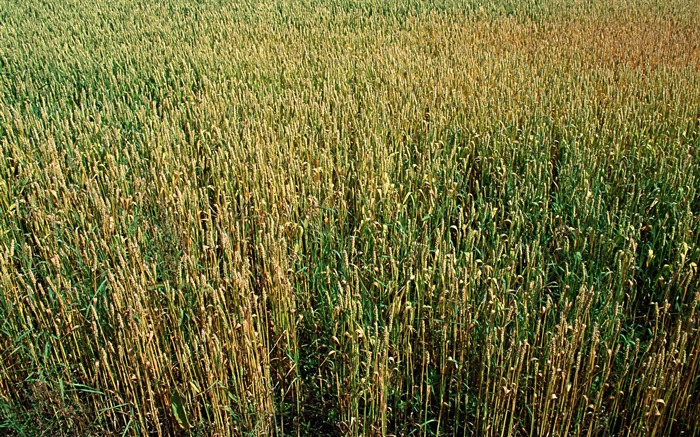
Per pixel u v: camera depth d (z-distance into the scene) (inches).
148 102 320.5
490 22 565.6
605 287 177.2
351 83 360.2
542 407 144.8
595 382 156.1
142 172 236.2
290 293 160.4
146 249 185.8
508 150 254.1
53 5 639.1
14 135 271.4
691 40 488.4
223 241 167.2
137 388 151.4
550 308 156.2
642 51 445.4
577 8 628.1
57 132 274.1
